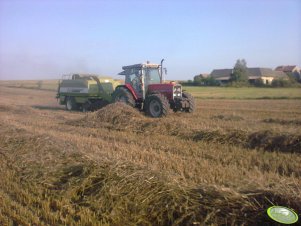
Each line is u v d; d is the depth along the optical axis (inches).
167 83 619.8
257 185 209.5
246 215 186.5
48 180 256.5
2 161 313.6
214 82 2832.2
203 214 192.1
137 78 635.5
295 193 192.1
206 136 406.6
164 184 216.7
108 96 708.7
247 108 882.8
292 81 2662.4
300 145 351.6
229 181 240.8
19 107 789.9
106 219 201.5
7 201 227.0
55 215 205.6
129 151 343.6
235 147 367.9
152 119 491.8
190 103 621.3
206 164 298.4
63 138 411.5
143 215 200.4
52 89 2020.2
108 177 238.5
